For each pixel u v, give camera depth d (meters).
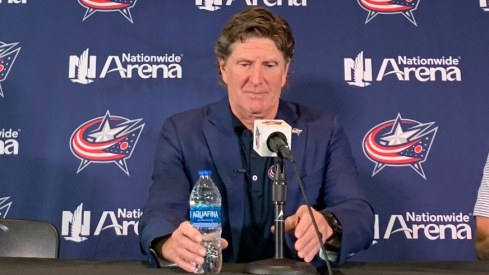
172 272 1.30
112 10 2.53
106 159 2.46
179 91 2.50
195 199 1.79
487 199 2.06
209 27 2.53
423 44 2.53
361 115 2.49
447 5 2.54
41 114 2.47
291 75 2.50
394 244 2.43
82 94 2.49
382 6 2.55
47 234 1.87
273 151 1.34
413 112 2.49
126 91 2.49
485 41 2.54
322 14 2.54
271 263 1.27
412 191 2.46
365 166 2.46
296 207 1.85
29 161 2.44
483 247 2.03
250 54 1.82
